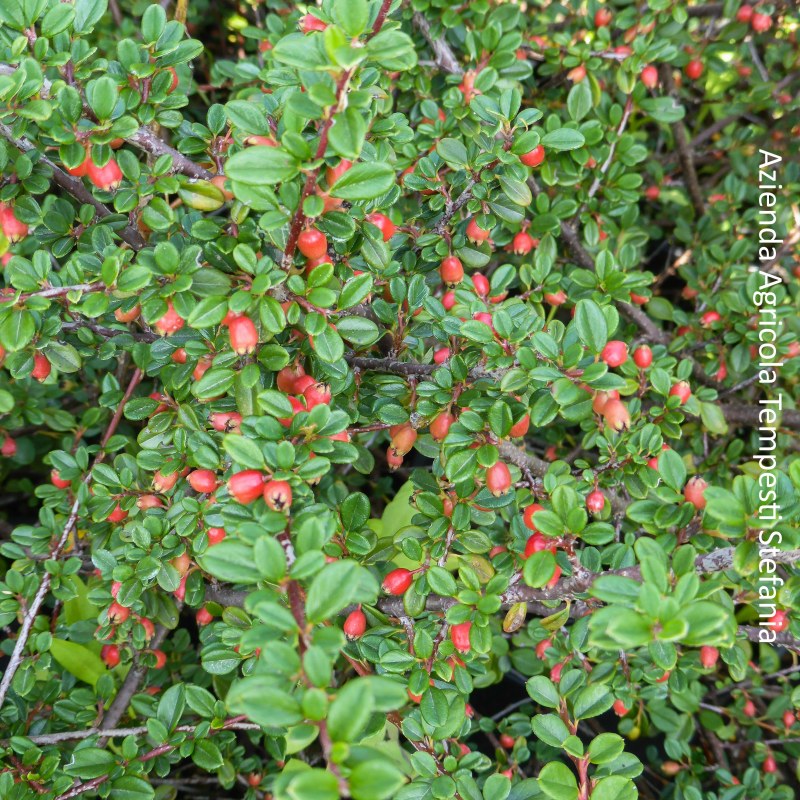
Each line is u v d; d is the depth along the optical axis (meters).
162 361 2.45
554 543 1.84
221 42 5.03
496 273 2.55
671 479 1.89
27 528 2.57
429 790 1.85
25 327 1.76
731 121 4.57
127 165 2.06
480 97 2.32
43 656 2.40
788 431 3.47
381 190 1.58
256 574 1.40
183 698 2.15
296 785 1.07
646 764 3.83
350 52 1.34
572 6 4.19
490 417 1.96
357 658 2.14
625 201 3.28
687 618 1.42
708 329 3.56
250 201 1.63
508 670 3.17
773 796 2.95
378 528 2.80
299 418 1.70
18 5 1.91
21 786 2.06
